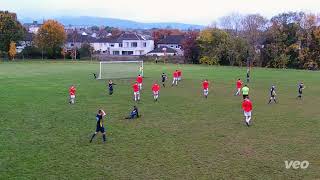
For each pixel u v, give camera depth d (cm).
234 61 11819
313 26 11438
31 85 6112
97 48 17375
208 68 10225
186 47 12812
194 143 2736
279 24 11856
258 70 9769
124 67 10312
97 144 2709
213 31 12375
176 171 2180
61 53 14050
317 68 11094
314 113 3831
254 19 12788
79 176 2098
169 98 4819
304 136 2916
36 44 14025
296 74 8538
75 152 2519
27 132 3038
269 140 2808
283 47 11538
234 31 12975
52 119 3541
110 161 2344
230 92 5388
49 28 13675
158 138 2873
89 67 10175
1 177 2062
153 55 14400
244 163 2311
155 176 2106
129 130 3120
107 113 3838
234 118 3594
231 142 2761
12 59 13388
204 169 2211
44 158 2391
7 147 2614
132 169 2211
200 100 4672
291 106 4247
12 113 3812
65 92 5331
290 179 2064
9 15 13450
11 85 6100
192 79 7144
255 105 4312
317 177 2091
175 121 3462
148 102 4512
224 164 2294
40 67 10069
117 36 18712
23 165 2259
